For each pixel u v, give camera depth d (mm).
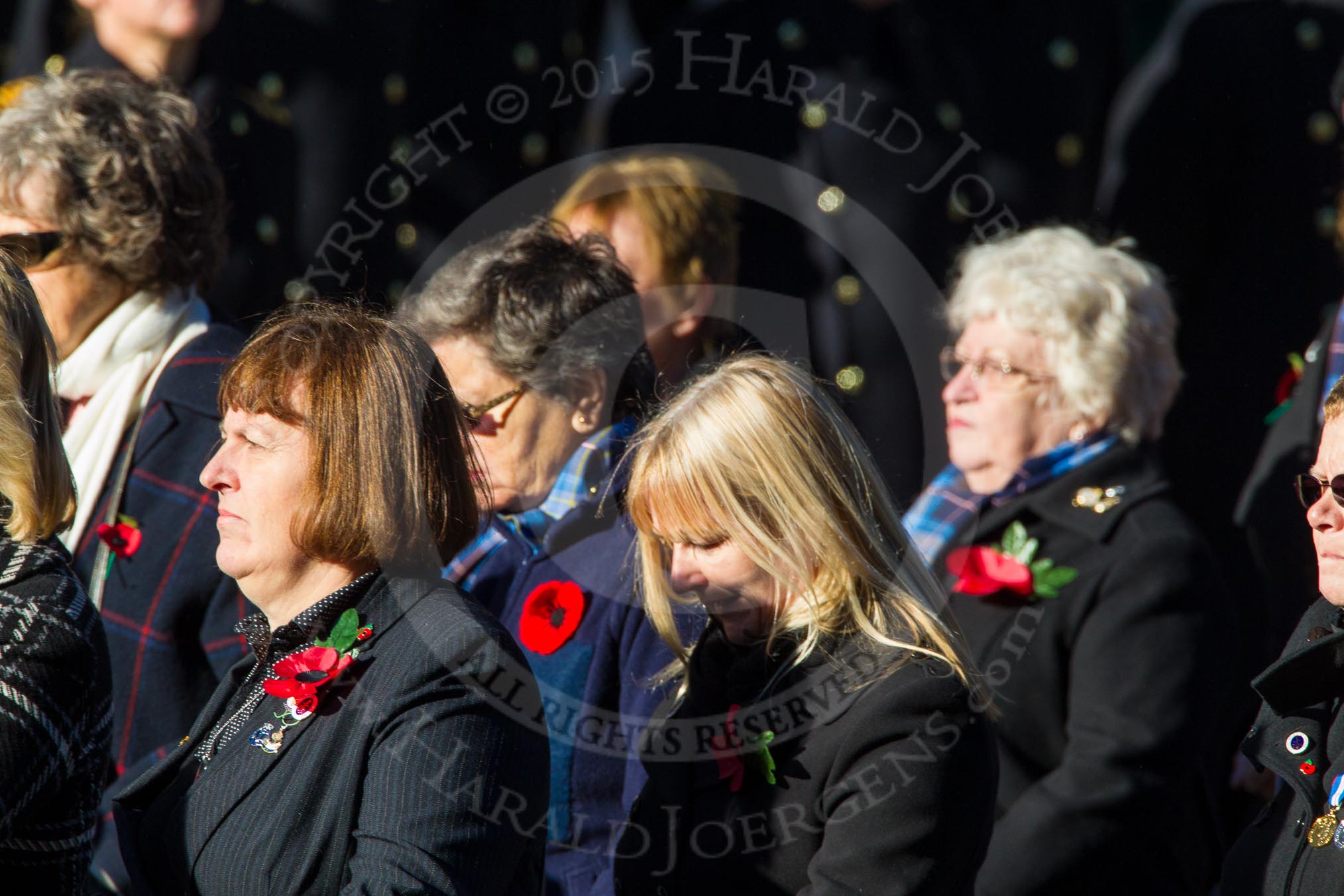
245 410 6828
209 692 9750
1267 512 12492
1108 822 9820
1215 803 11102
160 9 12984
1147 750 9875
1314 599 12188
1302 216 14852
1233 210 15180
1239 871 7762
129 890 9078
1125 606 10195
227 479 6848
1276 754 7355
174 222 10156
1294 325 14906
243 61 13766
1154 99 15266
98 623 7277
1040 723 10367
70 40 14250
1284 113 14883
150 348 10102
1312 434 12305
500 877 6367
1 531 7320
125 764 9672
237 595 9594
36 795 6738
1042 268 10844
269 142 13648
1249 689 12773
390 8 14039
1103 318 10656
